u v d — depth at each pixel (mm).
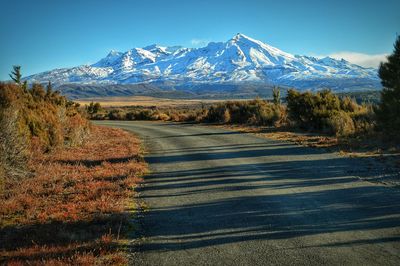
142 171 12031
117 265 5297
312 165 11711
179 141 20172
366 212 7062
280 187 9305
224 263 5230
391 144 14219
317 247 5598
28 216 7770
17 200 8828
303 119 22234
